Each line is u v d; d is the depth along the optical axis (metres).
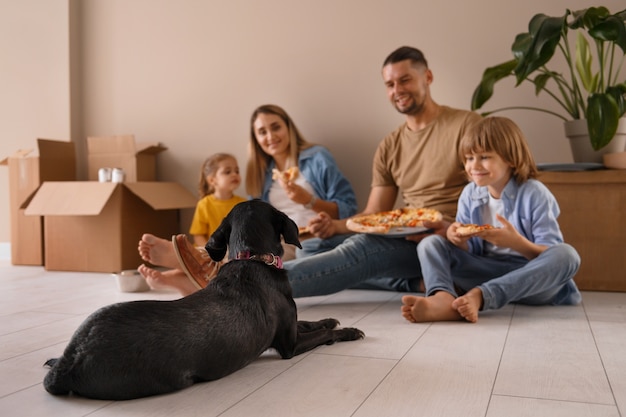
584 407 1.14
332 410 1.13
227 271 1.42
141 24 3.85
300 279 2.21
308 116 3.47
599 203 2.60
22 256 3.58
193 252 2.06
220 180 3.26
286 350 1.49
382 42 3.30
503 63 2.82
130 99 3.88
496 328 1.85
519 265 2.23
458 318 1.97
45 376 1.24
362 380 1.32
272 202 3.16
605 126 2.50
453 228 2.15
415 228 2.33
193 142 3.75
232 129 3.66
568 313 2.10
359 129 3.37
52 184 3.34
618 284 2.60
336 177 3.02
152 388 1.17
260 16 3.56
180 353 1.19
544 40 2.54
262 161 3.19
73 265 3.32
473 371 1.39
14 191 3.58
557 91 3.03
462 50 3.16
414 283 2.59
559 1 3.01
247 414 1.11
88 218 3.28
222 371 1.29
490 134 2.18
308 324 1.76
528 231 2.24
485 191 2.31
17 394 1.22
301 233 2.59
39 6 3.95
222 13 3.65
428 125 2.75
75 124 3.96
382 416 1.10
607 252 2.60
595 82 2.75
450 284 2.05
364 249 2.35
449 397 1.20
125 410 1.13
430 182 2.72
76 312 2.15
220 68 3.67
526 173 2.23
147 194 3.28
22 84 3.99
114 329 1.15
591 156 2.73
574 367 1.41
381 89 3.32
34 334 1.79
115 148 3.61
